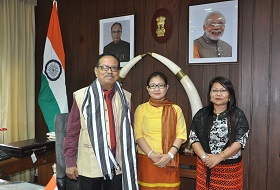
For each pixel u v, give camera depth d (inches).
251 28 90.6
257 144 90.5
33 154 92.7
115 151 70.7
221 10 94.4
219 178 69.3
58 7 129.5
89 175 69.1
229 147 67.4
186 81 94.4
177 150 75.9
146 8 108.4
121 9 114.0
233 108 70.9
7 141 119.4
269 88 88.4
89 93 70.6
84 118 69.1
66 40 128.3
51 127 117.9
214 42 95.9
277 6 86.9
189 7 99.4
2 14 116.0
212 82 72.2
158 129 77.2
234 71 93.5
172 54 103.8
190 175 91.0
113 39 115.0
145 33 108.8
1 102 118.0
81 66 125.0
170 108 78.7
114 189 71.4
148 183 76.7
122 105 71.8
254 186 91.1
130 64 104.3
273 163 88.1
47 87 119.0
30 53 128.1
